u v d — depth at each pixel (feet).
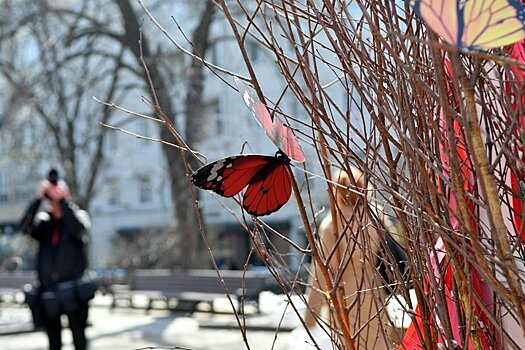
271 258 7.60
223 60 94.43
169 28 80.69
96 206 146.61
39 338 43.62
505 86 6.45
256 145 90.89
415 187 6.03
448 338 6.31
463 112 5.29
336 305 7.01
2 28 74.02
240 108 105.40
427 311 6.86
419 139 6.29
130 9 74.33
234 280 50.26
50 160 88.99
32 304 28.86
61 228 28.94
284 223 103.35
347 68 6.32
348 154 6.47
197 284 53.78
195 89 74.38
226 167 6.84
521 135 5.65
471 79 5.46
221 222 118.32
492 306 6.97
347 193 7.82
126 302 63.98
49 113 84.94
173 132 7.52
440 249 6.93
